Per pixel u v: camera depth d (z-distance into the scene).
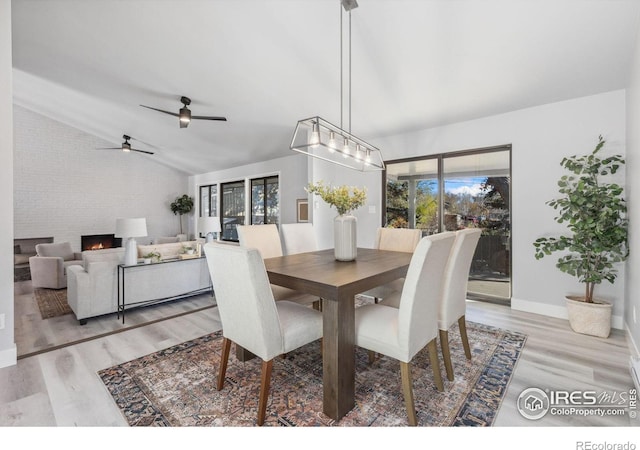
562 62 2.55
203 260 4.11
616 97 2.87
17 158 6.34
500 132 3.56
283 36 2.71
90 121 6.26
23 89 5.36
